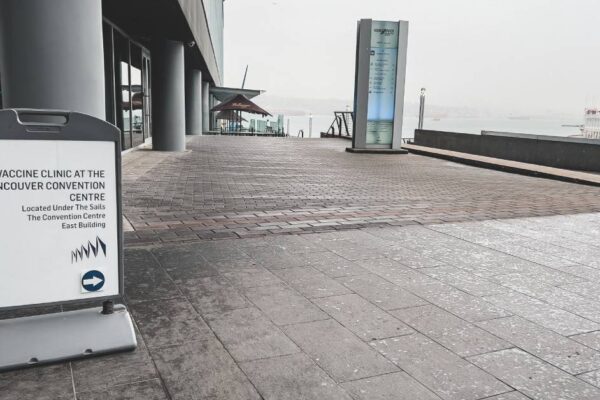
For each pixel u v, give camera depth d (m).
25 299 2.69
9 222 2.62
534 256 5.00
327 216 6.62
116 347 2.76
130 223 5.86
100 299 2.84
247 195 8.13
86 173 2.72
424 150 18.55
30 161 2.61
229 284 3.90
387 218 6.63
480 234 5.85
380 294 3.81
